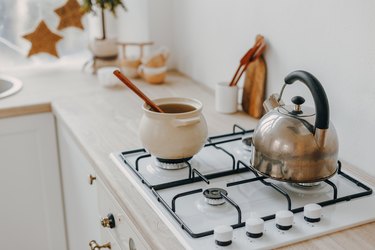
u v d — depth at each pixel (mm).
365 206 1064
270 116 1115
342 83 1289
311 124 1062
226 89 1649
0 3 2176
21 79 2090
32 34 2170
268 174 1102
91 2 2094
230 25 1774
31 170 1905
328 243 948
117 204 1216
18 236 1983
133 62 2084
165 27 2252
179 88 1986
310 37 1380
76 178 1706
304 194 1117
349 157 1303
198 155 1326
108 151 1362
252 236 944
